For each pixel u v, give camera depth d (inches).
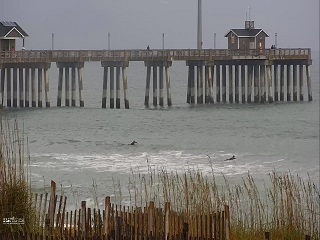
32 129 6368.1
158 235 1772.9
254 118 7834.6
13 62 7691.9
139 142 5831.7
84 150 5260.8
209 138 6245.1
